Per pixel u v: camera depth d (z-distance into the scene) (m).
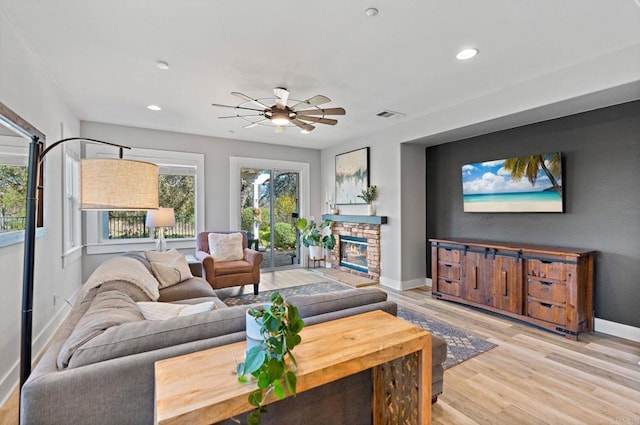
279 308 1.05
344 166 5.86
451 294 3.99
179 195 5.17
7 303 2.07
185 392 0.95
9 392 2.06
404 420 1.49
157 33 2.23
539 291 3.10
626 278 2.89
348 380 1.46
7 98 2.04
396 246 4.75
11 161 2.09
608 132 3.00
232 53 2.53
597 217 3.08
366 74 2.93
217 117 4.22
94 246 4.50
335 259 6.15
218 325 1.36
